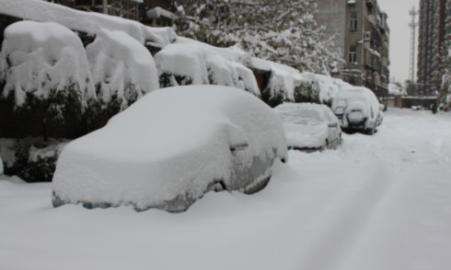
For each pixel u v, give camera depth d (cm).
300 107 1617
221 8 3238
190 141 616
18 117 927
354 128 2323
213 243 489
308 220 582
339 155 1420
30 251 473
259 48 3212
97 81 1023
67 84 916
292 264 445
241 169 690
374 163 1104
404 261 504
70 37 942
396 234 586
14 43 905
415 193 817
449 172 1057
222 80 1407
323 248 507
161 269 424
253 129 752
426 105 9700
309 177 881
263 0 3272
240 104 748
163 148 599
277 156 826
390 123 3444
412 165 1216
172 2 3331
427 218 660
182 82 1264
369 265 489
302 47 3478
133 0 2750
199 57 1301
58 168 618
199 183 602
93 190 584
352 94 2380
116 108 1023
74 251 472
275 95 2236
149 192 564
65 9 1053
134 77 1047
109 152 602
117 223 546
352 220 627
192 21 3072
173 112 687
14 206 669
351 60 6331
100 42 1057
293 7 3447
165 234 517
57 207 605
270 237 506
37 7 1001
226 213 600
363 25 6353
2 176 919
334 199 693
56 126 941
